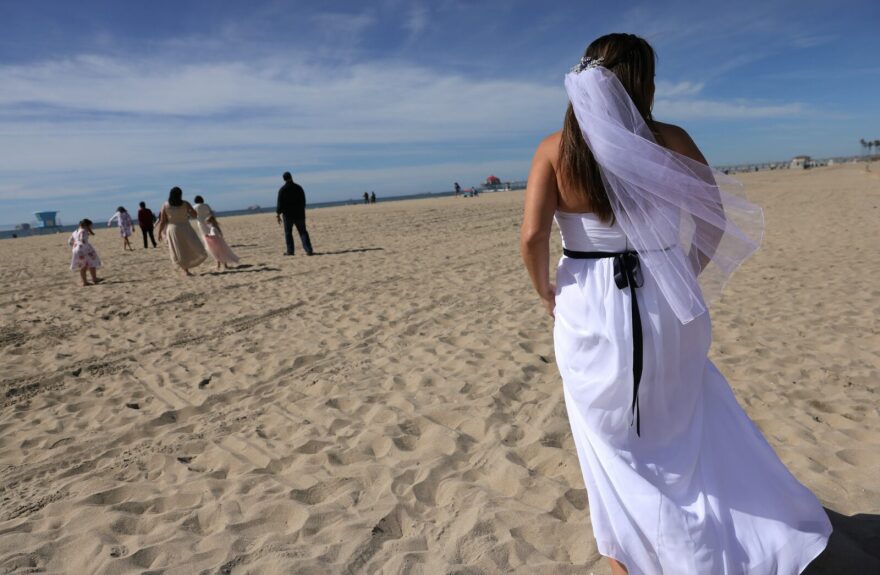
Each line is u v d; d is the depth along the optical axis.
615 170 1.69
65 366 5.40
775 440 3.16
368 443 3.44
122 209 18.25
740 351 4.65
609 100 1.71
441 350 5.21
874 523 2.35
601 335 1.80
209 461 3.38
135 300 8.51
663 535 1.71
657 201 1.72
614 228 1.80
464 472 3.04
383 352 5.33
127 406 4.37
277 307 7.54
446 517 2.64
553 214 1.87
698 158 1.84
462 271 9.59
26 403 4.54
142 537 2.59
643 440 1.84
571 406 1.96
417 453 3.28
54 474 3.33
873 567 2.09
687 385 1.83
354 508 2.74
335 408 4.06
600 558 2.27
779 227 12.99
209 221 11.10
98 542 2.53
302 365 5.10
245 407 4.21
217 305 7.88
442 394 4.14
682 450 1.84
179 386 4.74
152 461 3.40
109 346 6.04
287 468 3.23
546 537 2.43
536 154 1.88
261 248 15.30
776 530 1.73
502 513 2.58
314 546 2.45
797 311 5.75
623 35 1.80
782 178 44.88
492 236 15.30
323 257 12.48
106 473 3.29
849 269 7.71
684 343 1.79
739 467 1.85
